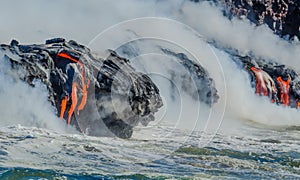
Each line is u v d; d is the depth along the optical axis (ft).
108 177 84.38
